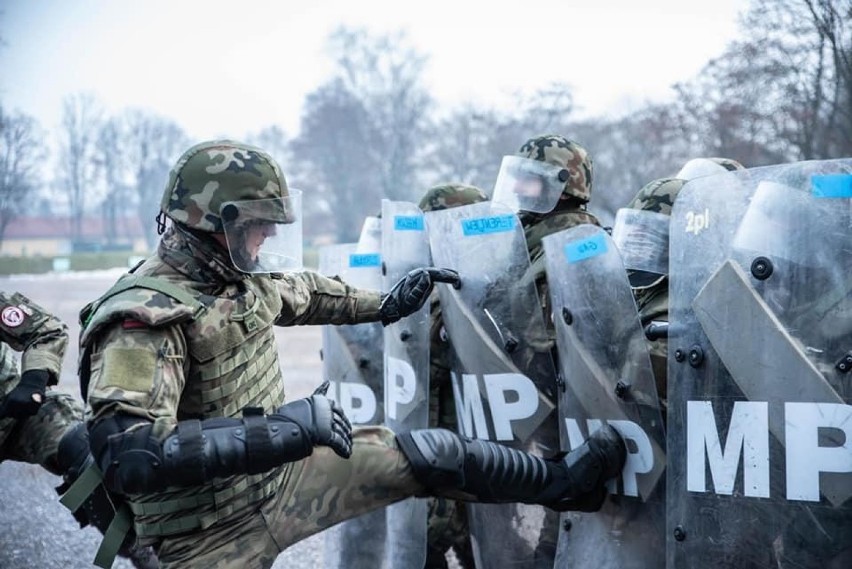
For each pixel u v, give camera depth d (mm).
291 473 3053
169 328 2742
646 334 3178
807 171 2689
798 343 2688
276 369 3070
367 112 37531
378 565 4094
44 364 4117
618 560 3260
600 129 22859
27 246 48188
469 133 29766
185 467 2576
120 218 49156
